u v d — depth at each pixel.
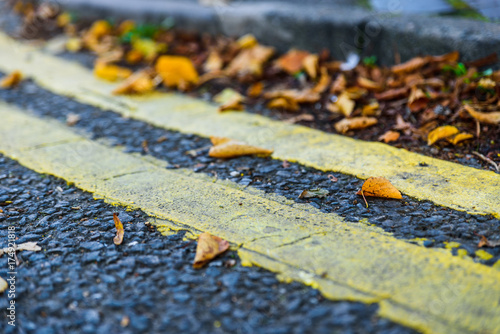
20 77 1.36
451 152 1.01
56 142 1.09
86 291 0.79
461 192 0.91
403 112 1.11
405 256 0.81
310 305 0.76
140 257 0.83
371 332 0.74
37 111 1.21
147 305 0.77
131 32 1.55
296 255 0.82
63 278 0.81
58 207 0.92
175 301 0.78
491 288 0.77
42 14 1.80
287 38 1.38
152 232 0.87
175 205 0.92
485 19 1.24
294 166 0.99
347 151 1.02
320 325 0.74
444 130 1.02
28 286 0.80
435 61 1.17
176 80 1.31
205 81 1.33
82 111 1.21
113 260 0.83
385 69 1.22
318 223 0.87
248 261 0.82
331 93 1.21
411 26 1.22
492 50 1.12
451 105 1.08
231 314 0.76
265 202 0.92
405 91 1.13
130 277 0.81
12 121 1.17
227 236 0.86
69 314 0.77
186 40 1.51
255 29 1.42
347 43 1.30
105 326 0.75
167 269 0.82
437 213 0.88
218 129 1.11
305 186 0.95
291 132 1.09
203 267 0.82
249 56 1.37
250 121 1.14
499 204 0.89
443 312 0.75
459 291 0.77
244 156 1.03
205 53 1.44
